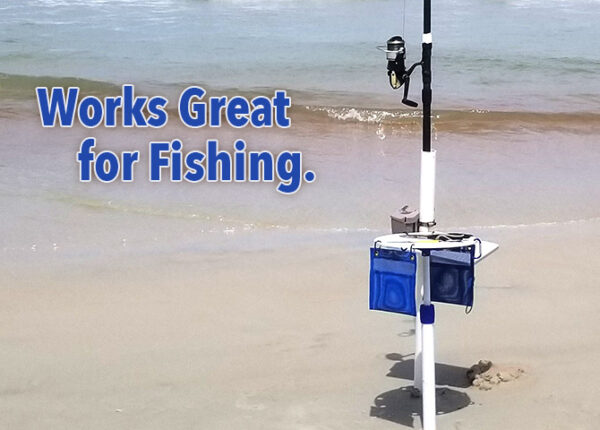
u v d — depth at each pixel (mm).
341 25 21406
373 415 4773
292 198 9141
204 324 6156
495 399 4945
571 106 13820
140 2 24125
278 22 21766
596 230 8219
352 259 7438
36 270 7215
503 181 9742
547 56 17938
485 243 4910
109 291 6785
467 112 12781
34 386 5250
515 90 15039
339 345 5766
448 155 10781
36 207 8805
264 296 6664
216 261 7426
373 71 16469
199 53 18016
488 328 6012
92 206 8875
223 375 5352
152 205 8922
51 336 5984
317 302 6535
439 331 5965
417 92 14844
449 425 4621
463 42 19344
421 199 4449
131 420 4809
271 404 4953
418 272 4793
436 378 5242
